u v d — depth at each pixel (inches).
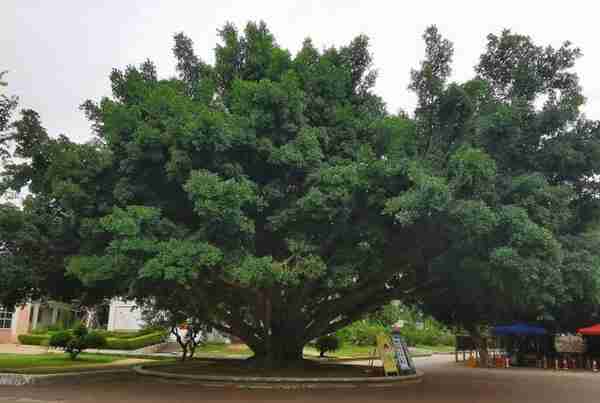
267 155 589.0
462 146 582.9
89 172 635.5
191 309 819.4
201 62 759.1
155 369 776.9
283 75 598.2
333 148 645.9
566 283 593.6
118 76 703.1
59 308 1802.4
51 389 611.5
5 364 863.7
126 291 764.0
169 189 621.6
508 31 675.4
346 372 753.0
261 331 799.7
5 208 663.1
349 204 574.6
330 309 755.4
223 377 662.5
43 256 677.9
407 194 519.8
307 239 582.9
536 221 577.0
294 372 727.7
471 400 598.9
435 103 641.6
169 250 525.7
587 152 634.2
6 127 717.9
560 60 662.5
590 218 689.0
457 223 541.0
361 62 717.3
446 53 662.5
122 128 614.2
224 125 559.2
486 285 650.8
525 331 1268.5
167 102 596.4
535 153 642.2
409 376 762.8
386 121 600.4
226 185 515.2
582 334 1307.8
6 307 744.3
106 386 646.5
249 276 523.8
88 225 611.2
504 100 656.4
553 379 921.5
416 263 677.3
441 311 1081.4
